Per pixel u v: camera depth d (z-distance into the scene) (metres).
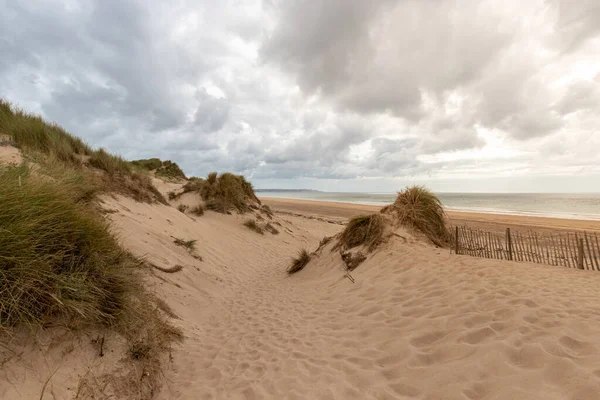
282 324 4.25
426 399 2.26
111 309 2.69
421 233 6.84
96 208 4.91
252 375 2.93
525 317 2.96
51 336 2.20
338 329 3.84
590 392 1.90
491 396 2.09
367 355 3.07
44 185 2.78
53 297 2.17
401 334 3.29
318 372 2.87
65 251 2.59
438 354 2.77
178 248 6.47
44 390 1.87
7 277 2.10
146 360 2.71
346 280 5.71
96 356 2.36
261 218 13.71
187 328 3.94
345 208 32.81
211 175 13.78
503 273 4.46
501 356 2.43
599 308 3.05
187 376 2.94
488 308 3.35
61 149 6.85
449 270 4.80
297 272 7.50
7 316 2.03
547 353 2.34
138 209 7.26
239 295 5.90
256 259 9.30
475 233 6.41
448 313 3.46
